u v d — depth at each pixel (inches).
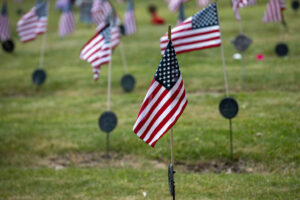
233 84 962.1
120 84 1068.5
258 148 657.6
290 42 1278.3
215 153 665.6
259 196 529.0
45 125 829.2
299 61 1076.5
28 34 1057.5
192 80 1017.5
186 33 624.4
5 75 1218.0
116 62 1256.8
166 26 1774.1
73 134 776.9
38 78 1078.4
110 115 694.5
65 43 1590.8
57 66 1283.2
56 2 2667.3
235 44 894.4
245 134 699.4
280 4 936.9
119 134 755.4
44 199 568.1
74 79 1135.6
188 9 2018.9
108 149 721.0
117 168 669.3
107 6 1214.3
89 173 647.1
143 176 625.6
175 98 454.3
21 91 1091.9
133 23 1232.8
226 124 748.0
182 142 701.9
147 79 1072.2
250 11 1843.0
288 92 877.8
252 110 795.4
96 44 708.0
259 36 1389.0
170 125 454.6
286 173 596.4
